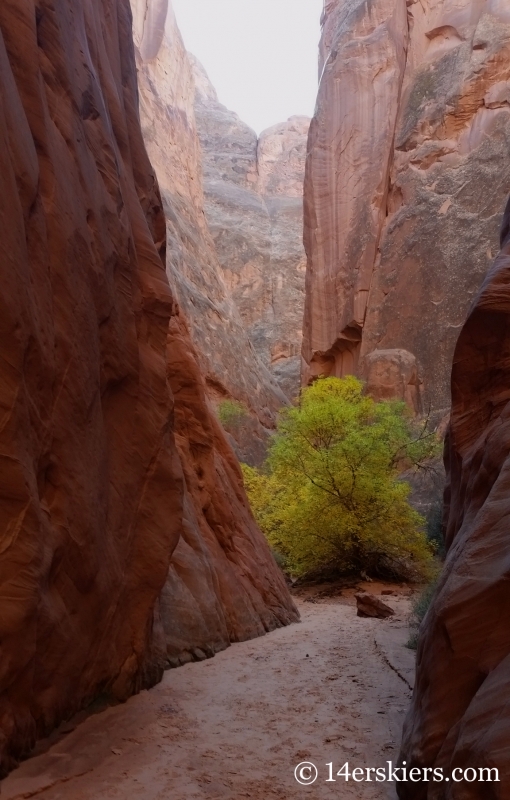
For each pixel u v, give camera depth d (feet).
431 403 85.15
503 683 9.49
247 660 24.79
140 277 21.18
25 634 11.89
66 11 17.34
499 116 95.20
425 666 12.25
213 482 34.58
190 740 15.16
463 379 18.26
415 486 72.79
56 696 14.28
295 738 15.48
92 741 14.49
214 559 31.17
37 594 12.05
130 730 15.55
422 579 52.31
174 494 20.21
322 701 18.81
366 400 69.05
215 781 12.71
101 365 17.16
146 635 19.83
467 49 101.40
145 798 11.76
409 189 99.60
